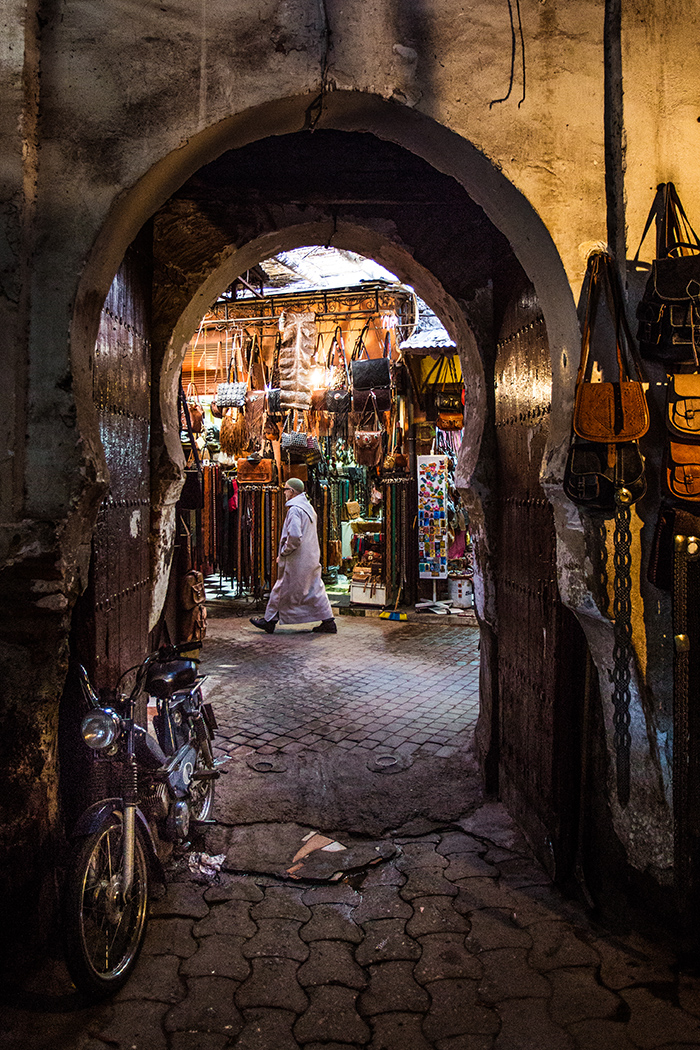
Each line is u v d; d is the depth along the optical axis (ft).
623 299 8.11
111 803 7.64
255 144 11.58
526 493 10.63
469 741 14.97
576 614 8.58
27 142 7.43
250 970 7.73
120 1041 6.63
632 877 8.41
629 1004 7.14
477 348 12.66
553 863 9.38
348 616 30.04
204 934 8.39
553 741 9.36
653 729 8.14
